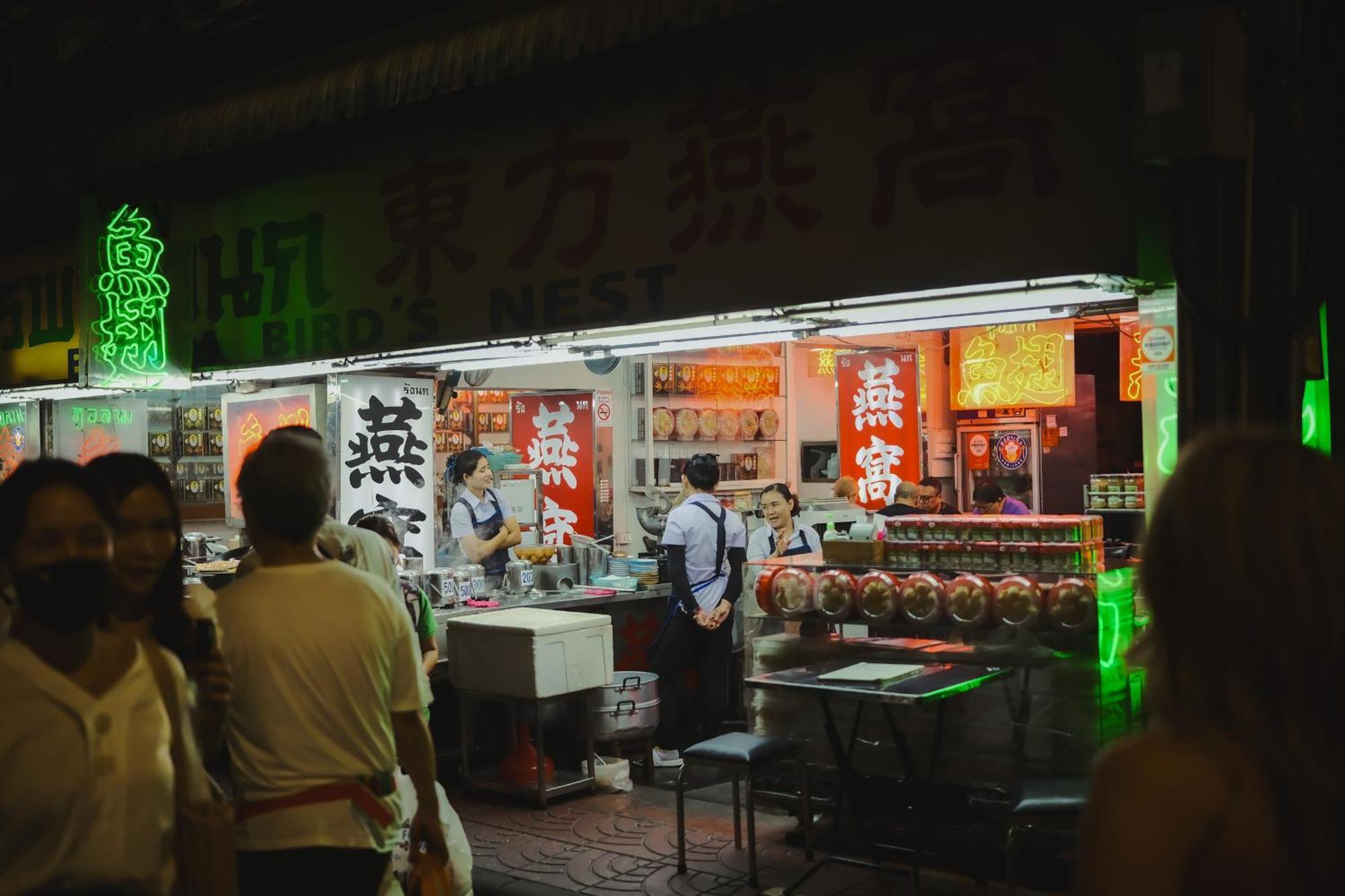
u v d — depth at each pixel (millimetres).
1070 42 3496
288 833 2727
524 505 9508
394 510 7152
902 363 9992
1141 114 3158
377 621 2902
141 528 2746
